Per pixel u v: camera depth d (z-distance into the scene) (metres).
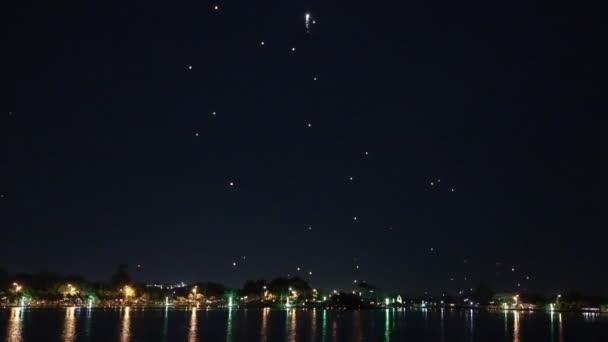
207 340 86.69
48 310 183.50
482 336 110.81
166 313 176.38
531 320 194.12
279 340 90.62
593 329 139.62
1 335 86.94
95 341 81.19
